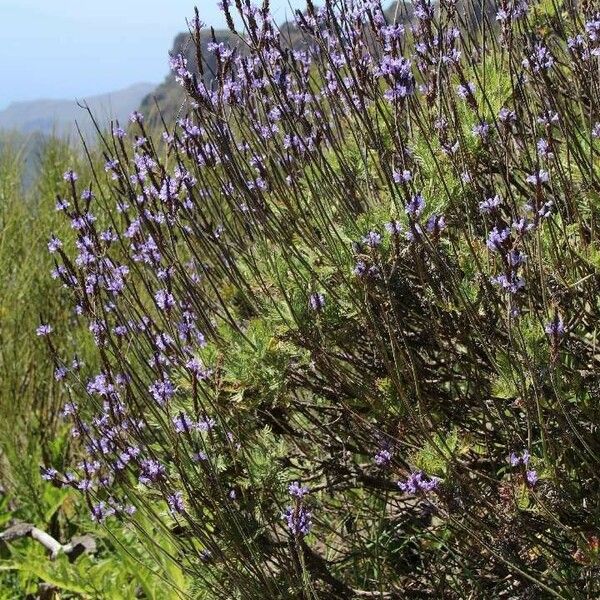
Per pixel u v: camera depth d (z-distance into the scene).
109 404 1.43
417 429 1.36
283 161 1.43
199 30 1.35
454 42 1.42
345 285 1.34
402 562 1.51
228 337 1.43
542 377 1.28
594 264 1.29
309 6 1.40
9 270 2.39
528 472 1.27
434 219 1.29
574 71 1.41
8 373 2.02
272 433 1.48
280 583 1.40
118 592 1.58
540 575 1.35
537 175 1.24
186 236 1.42
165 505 1.59
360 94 1.35
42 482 1.82
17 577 1.70
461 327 1.35
